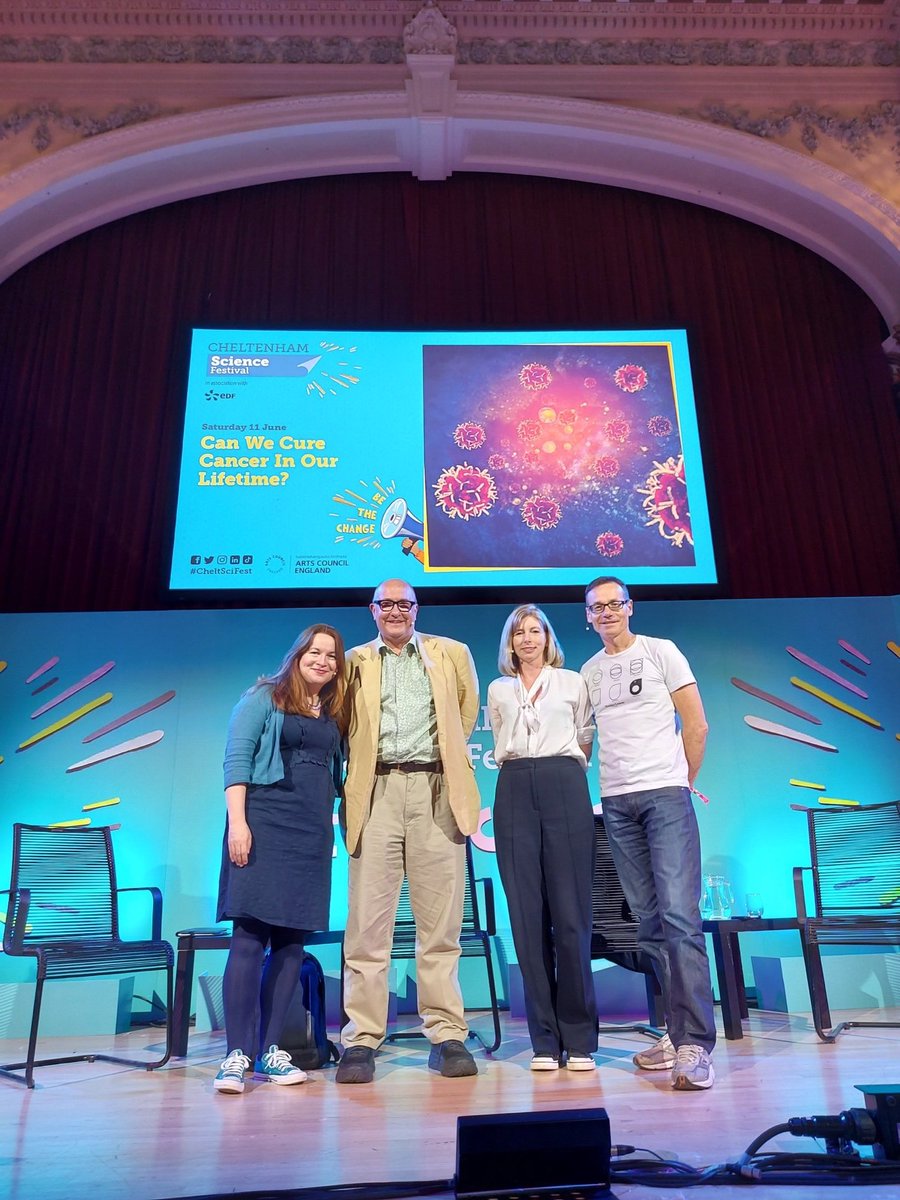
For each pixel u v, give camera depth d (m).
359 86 5.45
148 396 5.04
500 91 5.45
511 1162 1.12
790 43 5.55
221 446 4.58
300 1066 2.30
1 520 4.77
